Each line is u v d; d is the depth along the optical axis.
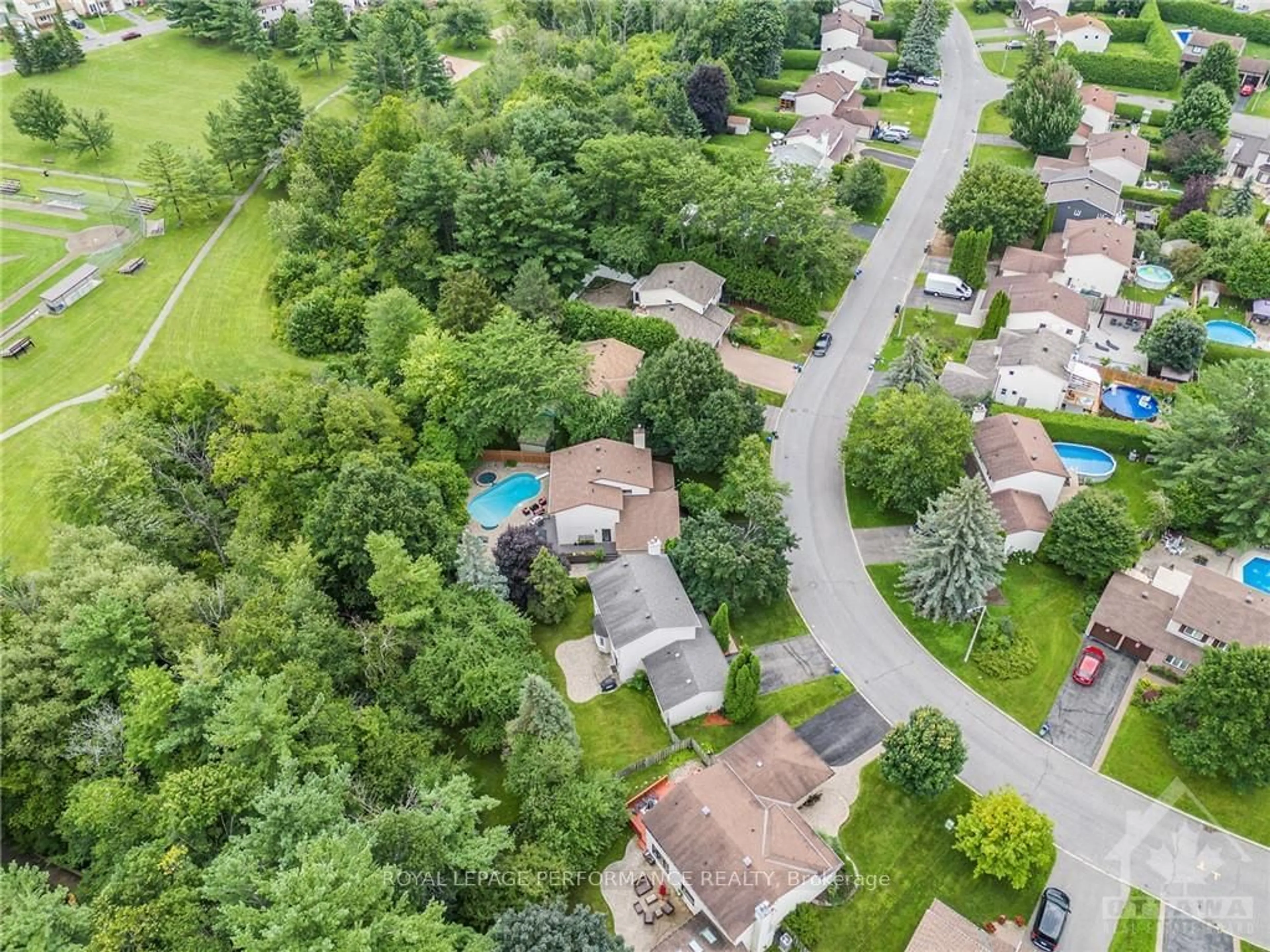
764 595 72.88
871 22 176.75
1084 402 92.44
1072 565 75.44
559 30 178.25
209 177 125.25
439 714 62.81
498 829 53.28
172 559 74.31
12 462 89.06
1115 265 105.94
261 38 168.38
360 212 109.94
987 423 86.38
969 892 56.84
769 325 106.69
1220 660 60.69
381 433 82.12
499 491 87.50
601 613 70.50
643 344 98.44
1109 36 166.62
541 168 111.69
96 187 132.50
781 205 103.50
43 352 103.38
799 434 92.31
